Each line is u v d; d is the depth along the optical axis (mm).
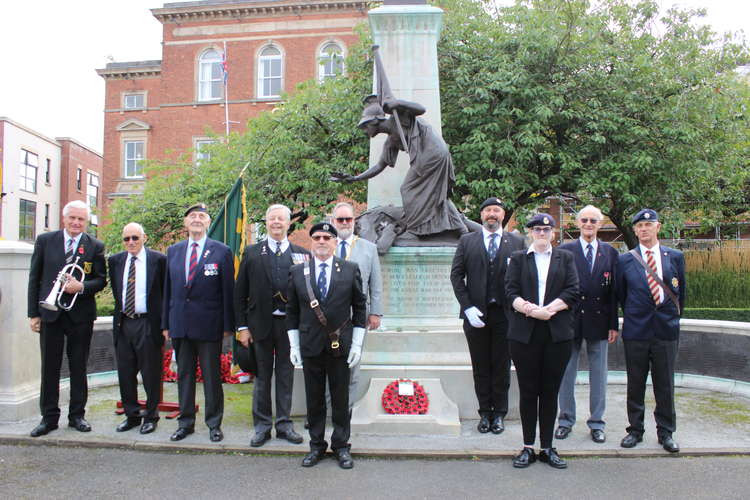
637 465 4543
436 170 6484
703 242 14086
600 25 12359
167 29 26578
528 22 12289
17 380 5742
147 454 4770
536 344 4477
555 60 11867
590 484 4121
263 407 5020
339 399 4516
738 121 12680
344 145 12648
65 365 6844
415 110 6363
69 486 4055
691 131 11336
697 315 10875
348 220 5305
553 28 11812
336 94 12875
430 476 4270
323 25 25547
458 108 11984
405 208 6605
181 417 5145
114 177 28609
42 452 4820
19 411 5629
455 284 5383
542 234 4523
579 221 5461
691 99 11836
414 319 6371
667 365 4965
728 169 12992
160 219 14117
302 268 4535
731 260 11609
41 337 5316
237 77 26078
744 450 4812
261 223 13555
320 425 4555
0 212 35875
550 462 4508
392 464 4527
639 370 5047
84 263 5453
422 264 6426
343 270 4531
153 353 5367
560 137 12562
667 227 12273
